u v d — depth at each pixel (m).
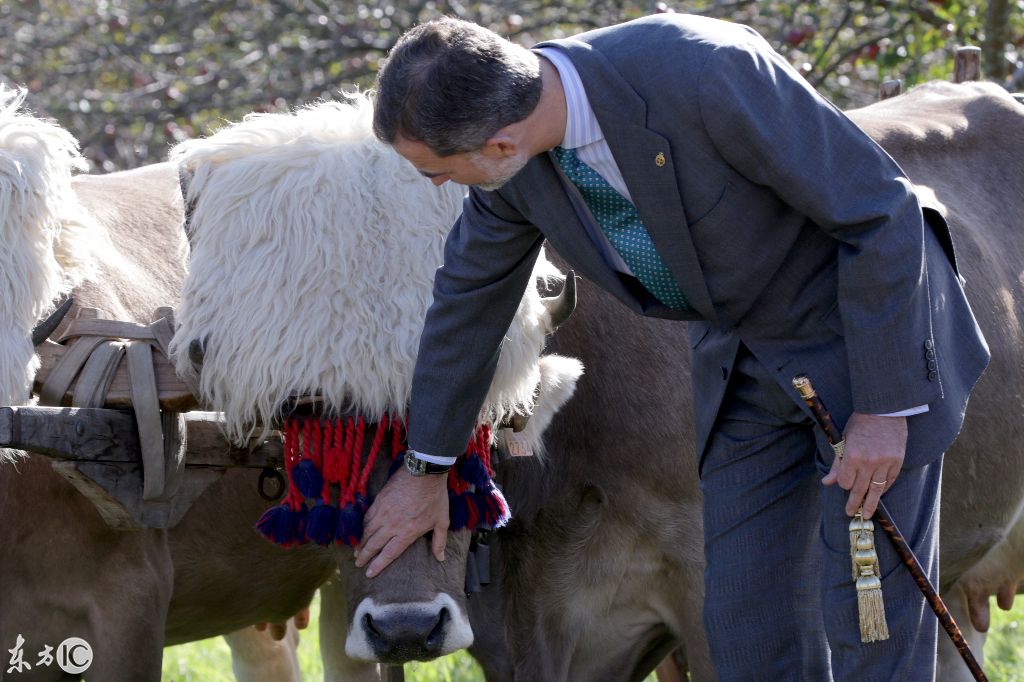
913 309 4.09
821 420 4.31
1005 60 12.09
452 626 4.74
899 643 4.30
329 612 7.27
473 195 4.60
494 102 3.93
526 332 4.97
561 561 5.80
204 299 4.87
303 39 16.33
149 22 17.22
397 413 4.79
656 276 4.43
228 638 8.02
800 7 13.15
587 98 4.12
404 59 3.98
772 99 4.04
